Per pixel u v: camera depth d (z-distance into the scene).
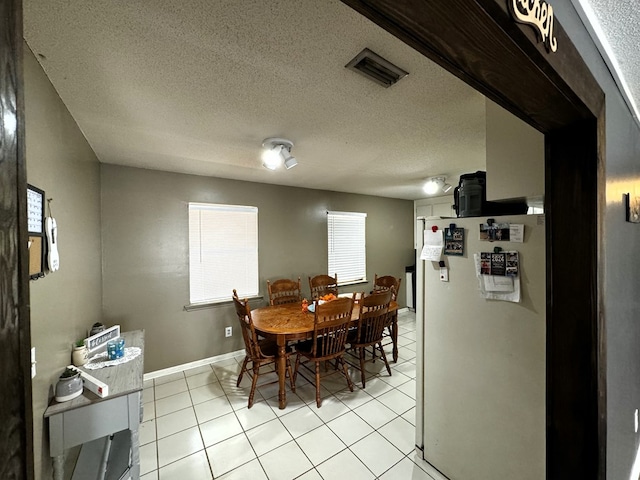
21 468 0.29
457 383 1.60
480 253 1.47
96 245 2.42
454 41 0.57
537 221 1.27
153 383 2.80
